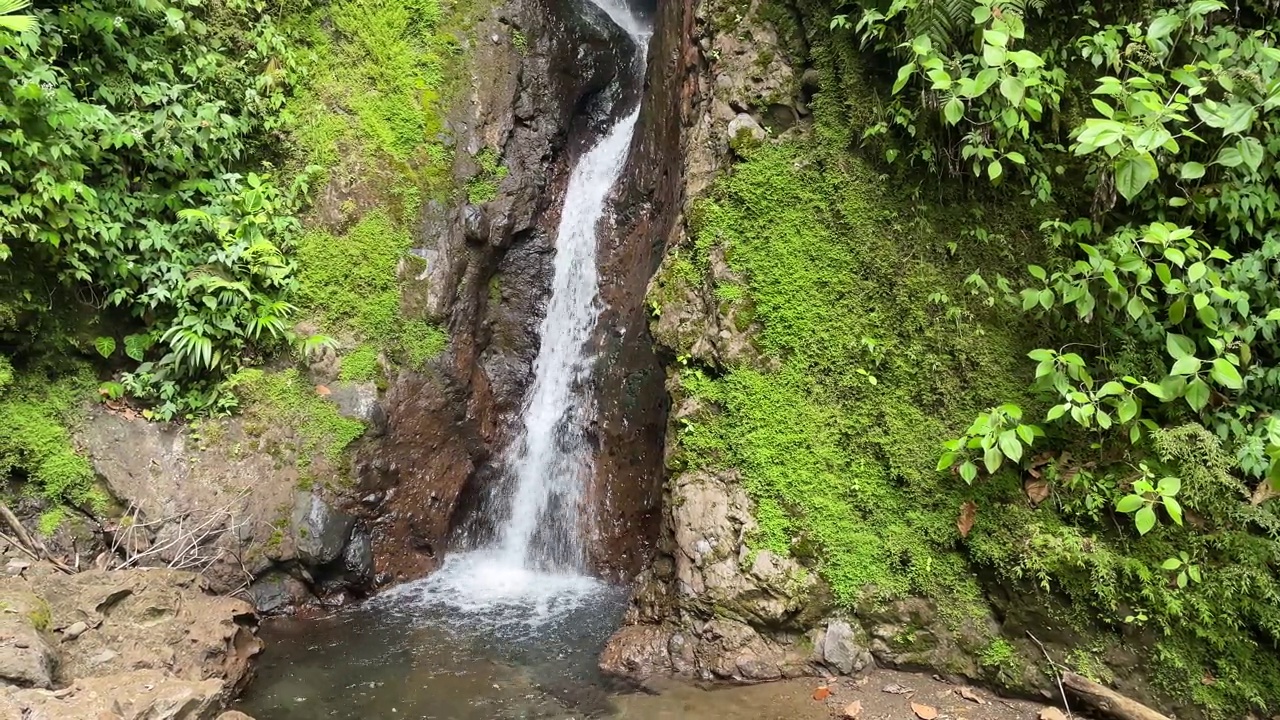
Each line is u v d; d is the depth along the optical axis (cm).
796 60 468
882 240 426
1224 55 349
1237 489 342
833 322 432
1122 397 348
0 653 329
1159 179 379
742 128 467
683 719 380
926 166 421
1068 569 361
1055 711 357
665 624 440
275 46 594
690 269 472
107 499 485
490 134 689
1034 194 403
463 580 596
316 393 562
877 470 414
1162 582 344
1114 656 352
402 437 597
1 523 448
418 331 618
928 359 410
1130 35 364
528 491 670
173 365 523
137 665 382
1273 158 358
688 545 433
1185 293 350
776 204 450
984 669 380
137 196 512
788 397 434
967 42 384
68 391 495
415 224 634
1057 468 378
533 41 736
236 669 426
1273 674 323
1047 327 394
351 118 624
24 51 431
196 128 536
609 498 611
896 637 397
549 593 571
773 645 411
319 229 593
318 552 522
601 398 638
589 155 775
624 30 855
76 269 477
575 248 716
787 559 414
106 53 509
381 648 475
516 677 438
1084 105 395
